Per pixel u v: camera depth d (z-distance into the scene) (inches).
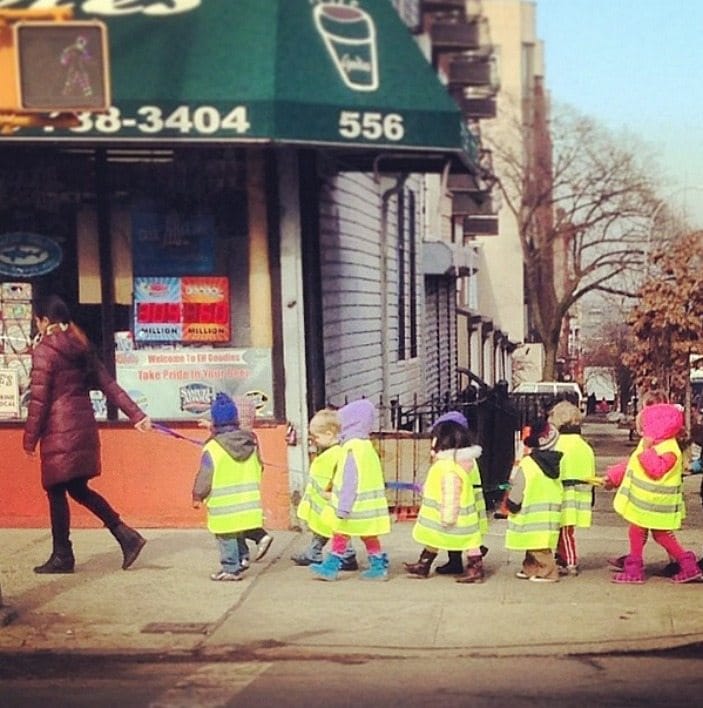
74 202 457.4
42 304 447.5
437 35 482.3
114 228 458.9
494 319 1280.8
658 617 334.3
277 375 456.4
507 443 613.0
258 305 456.8
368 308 617.3
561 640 313.0
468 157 438.6
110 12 415.2
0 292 460.8
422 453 486.9
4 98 331.3
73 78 331.9
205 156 454.6
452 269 894.4
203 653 305.7
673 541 378.6
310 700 263.0
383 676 284.4
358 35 415.8
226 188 456.1
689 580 378.6
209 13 414.9
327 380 509.0
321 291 488.1
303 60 407.5
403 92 413.1
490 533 478.9
